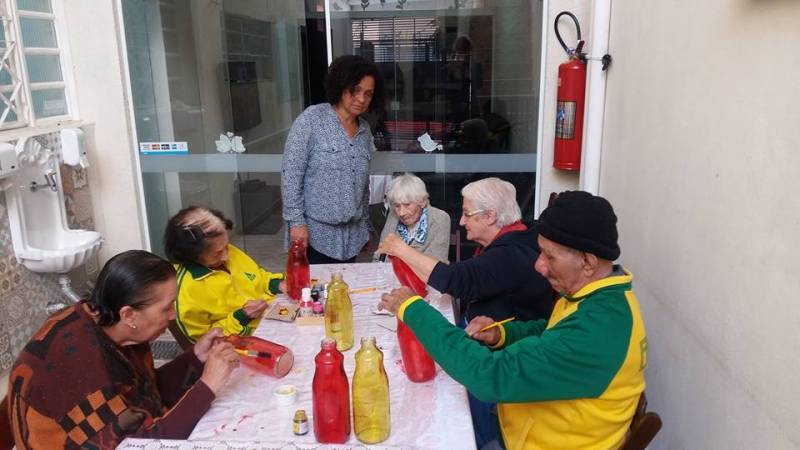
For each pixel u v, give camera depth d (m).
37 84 2.96
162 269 1.34
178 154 3.39
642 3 2.14
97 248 2.88
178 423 1.27
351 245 2.74
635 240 2.19
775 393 1.20
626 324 1.24
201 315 1.93
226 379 1.37
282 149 3.38
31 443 1.20
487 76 3.12
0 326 2.55
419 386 1.45
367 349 1.25
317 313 1.86
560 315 1.38
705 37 1.59
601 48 2.58
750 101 1.33
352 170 2.61
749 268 1.32
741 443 1.35
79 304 1.33
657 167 1.96
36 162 2.71
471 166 3.25
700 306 1.59
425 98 3.21
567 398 1.25
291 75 3.27
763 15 1.28
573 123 2.78
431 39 3.14
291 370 1.53
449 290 1.76
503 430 1.48
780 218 1.19
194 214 1.96
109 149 3.31
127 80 3.25
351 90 2.47
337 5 3.16
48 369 1.21
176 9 3.22
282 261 3.54
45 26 3.05
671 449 1.82
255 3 3.19
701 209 1.60
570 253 1.27
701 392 1.58
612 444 1.31
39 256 2.63
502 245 1.81
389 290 2.10
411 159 3.30
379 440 1.23
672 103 1.83
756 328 1.28
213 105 3.34
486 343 1.60
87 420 1.20
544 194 3.08
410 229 2.52
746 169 1.34
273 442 1.18
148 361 1.50
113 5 3.12
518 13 3.00
